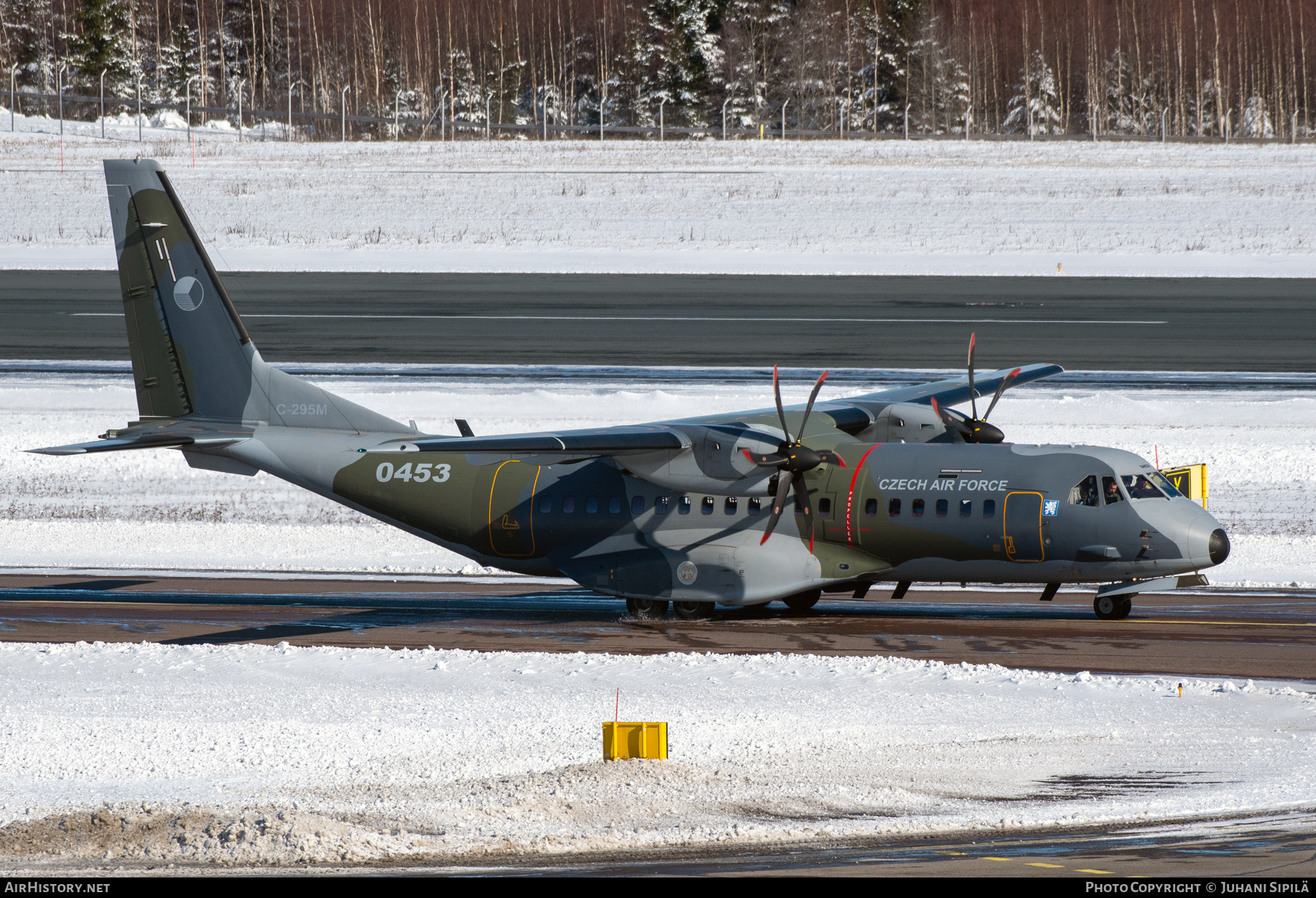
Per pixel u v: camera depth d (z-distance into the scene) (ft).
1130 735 177.17
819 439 291.17
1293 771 156.35
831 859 124.16
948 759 165.37
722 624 279.90
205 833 136.67
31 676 231.09
